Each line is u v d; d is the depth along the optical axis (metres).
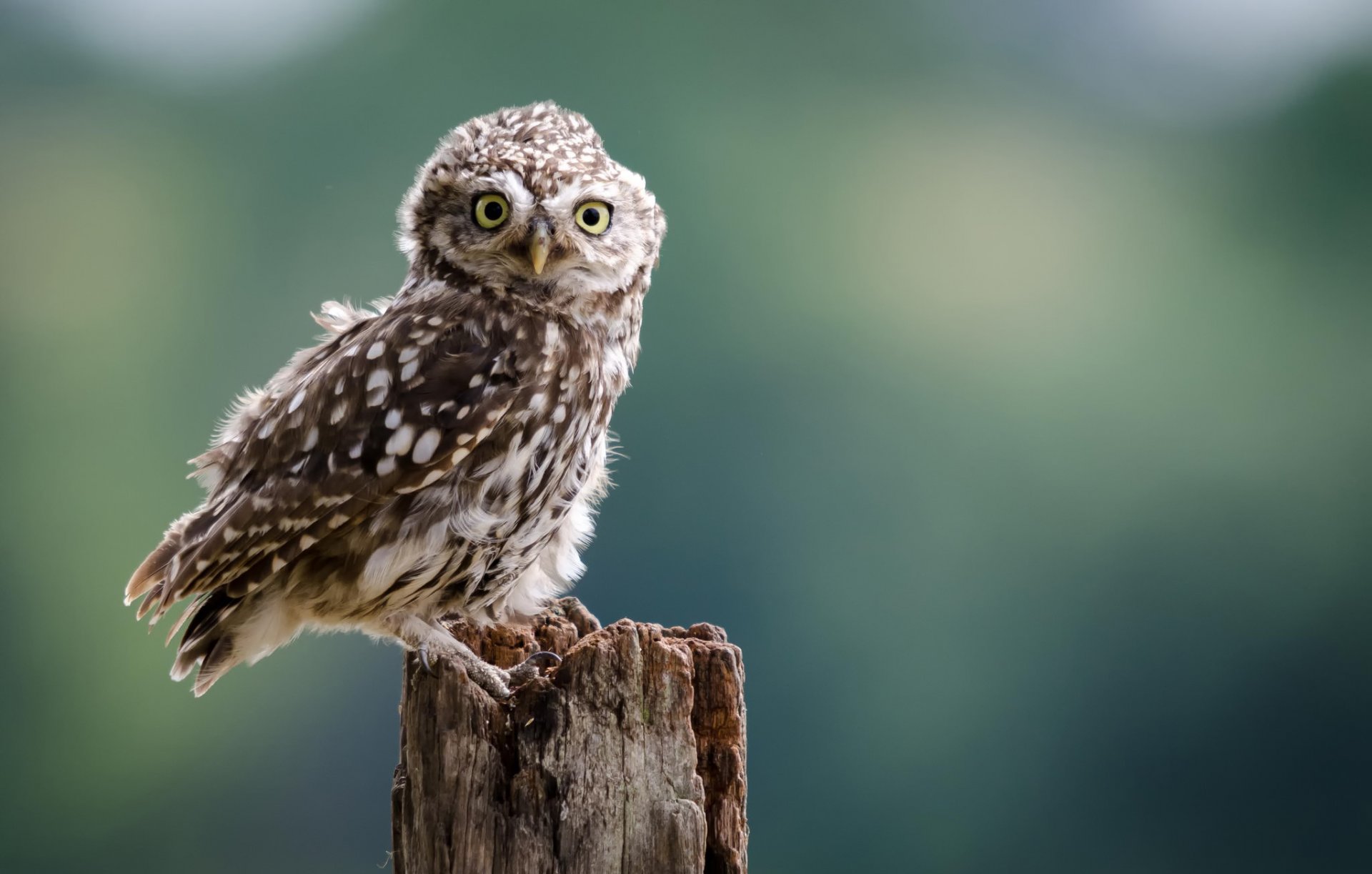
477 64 41.78
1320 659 36.81
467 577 9.02
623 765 7.03
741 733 7.38
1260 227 43.28
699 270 39.25
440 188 9.26
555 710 7.06
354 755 35.75
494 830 7.04
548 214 8.89
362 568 8.82
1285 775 36.19
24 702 35.03
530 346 8.93
